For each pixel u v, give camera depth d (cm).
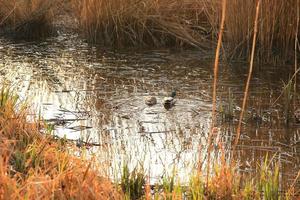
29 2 1386
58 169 565
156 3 1306
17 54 1216
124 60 1168
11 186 479
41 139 666
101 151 691
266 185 562
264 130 776
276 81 1012
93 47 1282
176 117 825
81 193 495
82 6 1364
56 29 1416
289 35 1102
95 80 1021
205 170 636
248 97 916
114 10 1302
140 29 1292
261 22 1105
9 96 814
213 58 1179
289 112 841
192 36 1282
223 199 555
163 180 577
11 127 664
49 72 1073
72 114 834
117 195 529
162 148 707
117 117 824
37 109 848
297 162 670
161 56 1198
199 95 928
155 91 953
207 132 767
